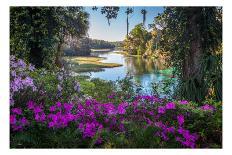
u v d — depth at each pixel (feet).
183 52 25.02
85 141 13.70
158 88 25.17
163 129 14.67
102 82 37.04
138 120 15.70
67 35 38.11
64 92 19.75
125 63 85.81
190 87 22.59
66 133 13.75
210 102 17.85
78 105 16.98
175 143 14.16
